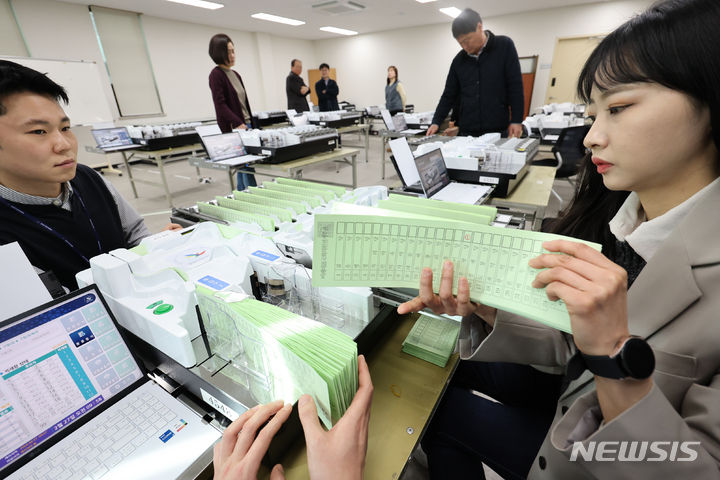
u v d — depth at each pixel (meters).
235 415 0.61
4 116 0.82
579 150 3.15
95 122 5.89
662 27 0.39
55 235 1.10
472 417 0.88
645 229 0.53
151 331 0.71
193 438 0.58
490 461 0.81
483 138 2.44
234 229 1.06
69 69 5.48
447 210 0.83
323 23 7.98
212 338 0.74
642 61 0.40
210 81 3.27
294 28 8.39
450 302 0.51
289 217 1.27
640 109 0.42
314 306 0.88
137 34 6.45
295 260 0.94
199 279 0.80
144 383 0.68
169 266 0.85
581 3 6.83
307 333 0.58
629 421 0.37
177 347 0.67
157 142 3.81
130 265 0.76
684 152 0.43
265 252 0.95
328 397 0.50
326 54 10.61
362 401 0.49
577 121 4.11
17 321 0.55
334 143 3.44
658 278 0.47
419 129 5.09
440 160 1.88
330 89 7.39
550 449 0.55
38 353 0.56
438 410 0.90
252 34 8.66
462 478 0.83
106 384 0.63
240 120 3.42
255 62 8.92
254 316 0.63
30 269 0.65
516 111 2.78
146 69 6.70
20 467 0.53
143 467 0.54
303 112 6.74
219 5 6.04
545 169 2.53
